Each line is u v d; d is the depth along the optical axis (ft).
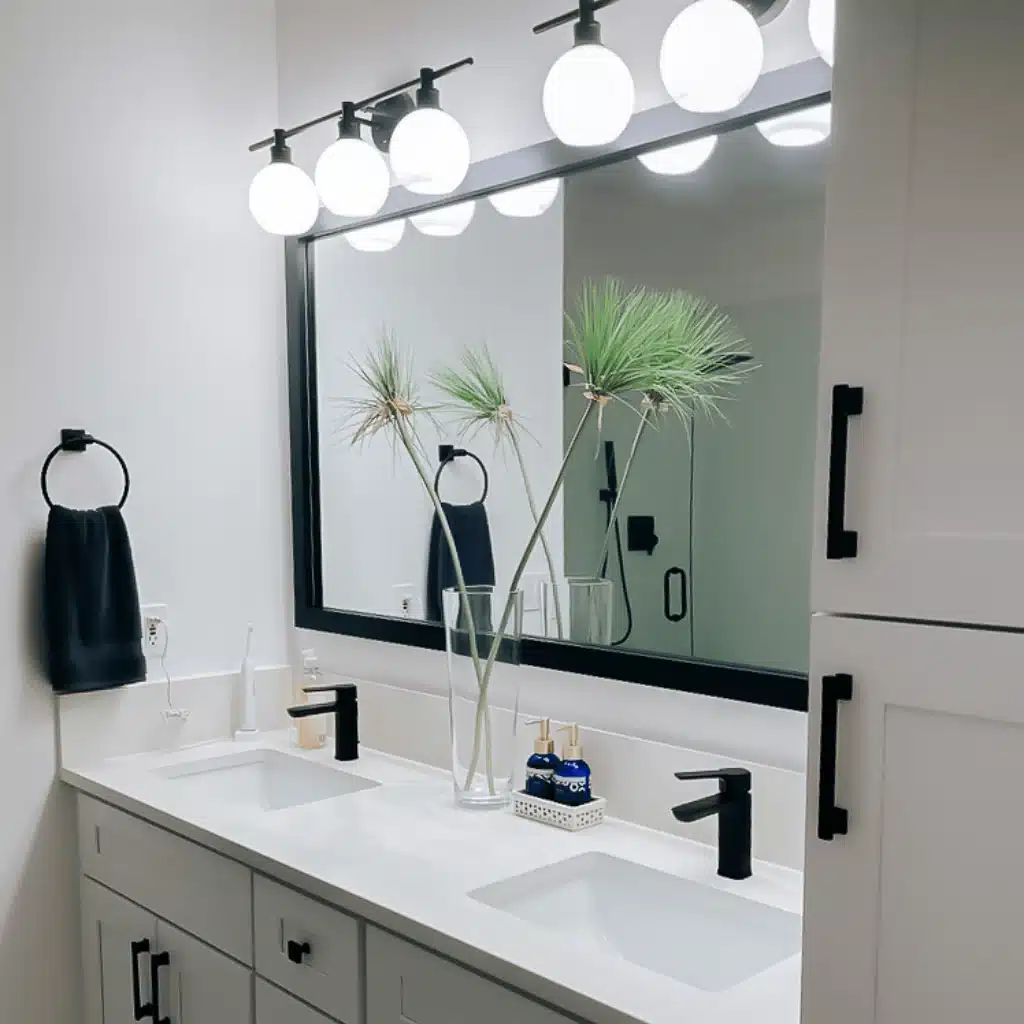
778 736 5.31
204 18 7.61
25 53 6.75
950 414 3.07
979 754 3.06
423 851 5.40
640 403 5.90
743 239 5.39
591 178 6.12
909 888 3.23
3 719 6.79
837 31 3.27
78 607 6.88
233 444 7.87
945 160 3.06
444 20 6.82
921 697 3.16
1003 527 2.98
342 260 7.71
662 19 5.68
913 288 3.14
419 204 7.10
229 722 7.82
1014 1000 3.02
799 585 5.19
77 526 6.87
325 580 8.01
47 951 7.04
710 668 5.52
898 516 3.19
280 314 8.11
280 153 7.00
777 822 5.24
